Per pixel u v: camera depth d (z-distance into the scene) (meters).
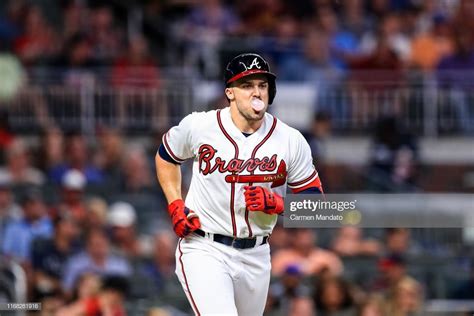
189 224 28.91
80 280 47.09
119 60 65.50
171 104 63.94
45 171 59.69
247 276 29.52
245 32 69.44
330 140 64.38
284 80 65.69
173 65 68.31
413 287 49.38
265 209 28.31
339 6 71.44
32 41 66.12
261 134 28.98
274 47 67.38
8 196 54.84
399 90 65.88
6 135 62.44
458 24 69.25
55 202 56.66
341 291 47.84
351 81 65.62
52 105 63.34
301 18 71.00
